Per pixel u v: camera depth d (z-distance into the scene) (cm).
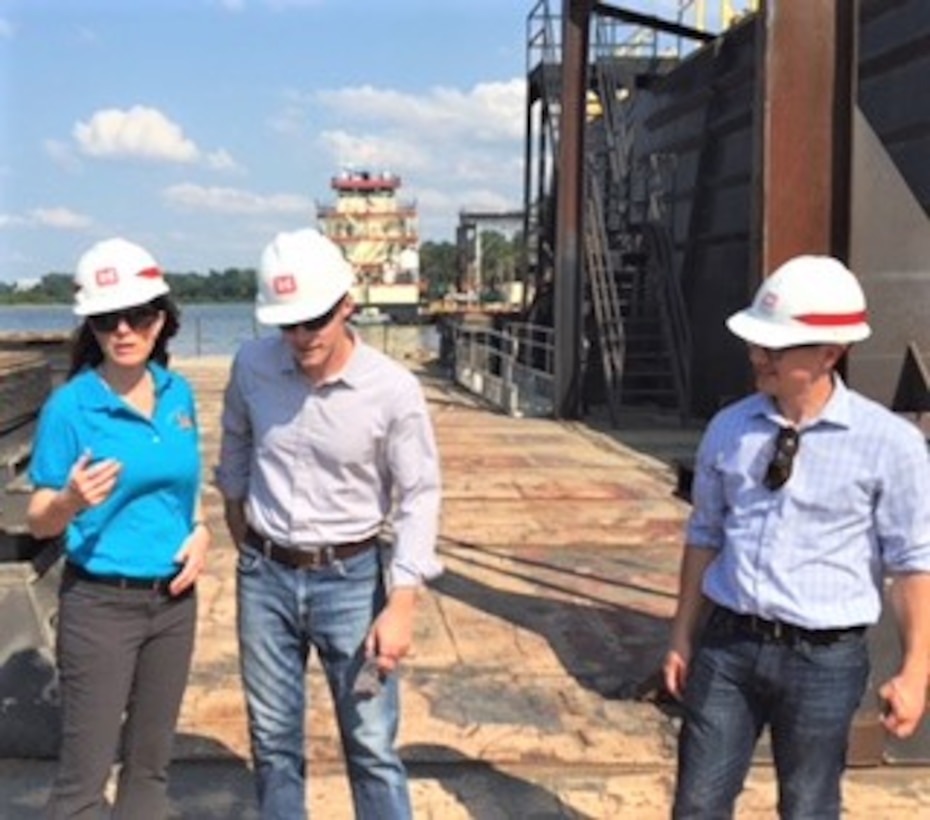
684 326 1883
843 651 302
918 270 515
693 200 1972
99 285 328
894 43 1356
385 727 356
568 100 1728
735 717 314
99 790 347
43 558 509
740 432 310
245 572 361
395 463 347
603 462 1355
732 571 310
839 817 317
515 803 460
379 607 357
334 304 324
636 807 458
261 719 361
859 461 296
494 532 953
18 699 483
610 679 594
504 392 1978
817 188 510
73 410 332
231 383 360
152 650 351
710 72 1908
